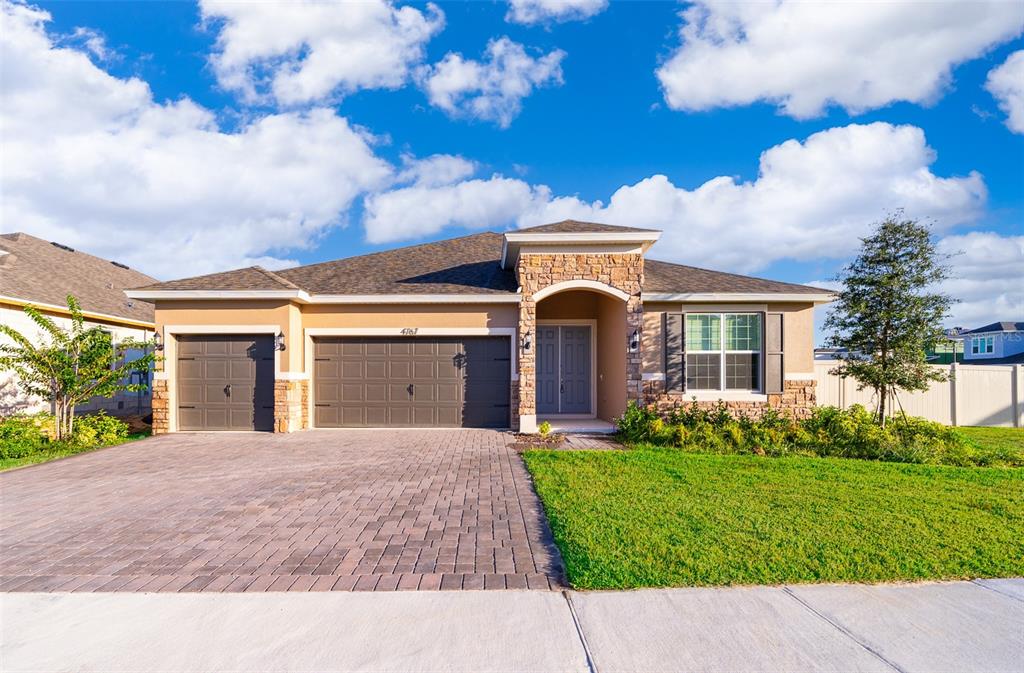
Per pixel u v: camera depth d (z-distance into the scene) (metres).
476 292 14.04
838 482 7.90
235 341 13.56
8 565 4.89
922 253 11.96
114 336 17.42
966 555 5.01
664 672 3.21
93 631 3.71
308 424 13.97
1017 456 10.57
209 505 6.86
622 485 7.63
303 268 16.97
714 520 5.99
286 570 4.75
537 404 16.12
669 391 13.70
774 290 14.00
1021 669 3.26
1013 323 34.59
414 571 4.71
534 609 4.00
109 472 8.86
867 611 3.98
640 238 13.03
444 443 11.73
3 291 13.73
